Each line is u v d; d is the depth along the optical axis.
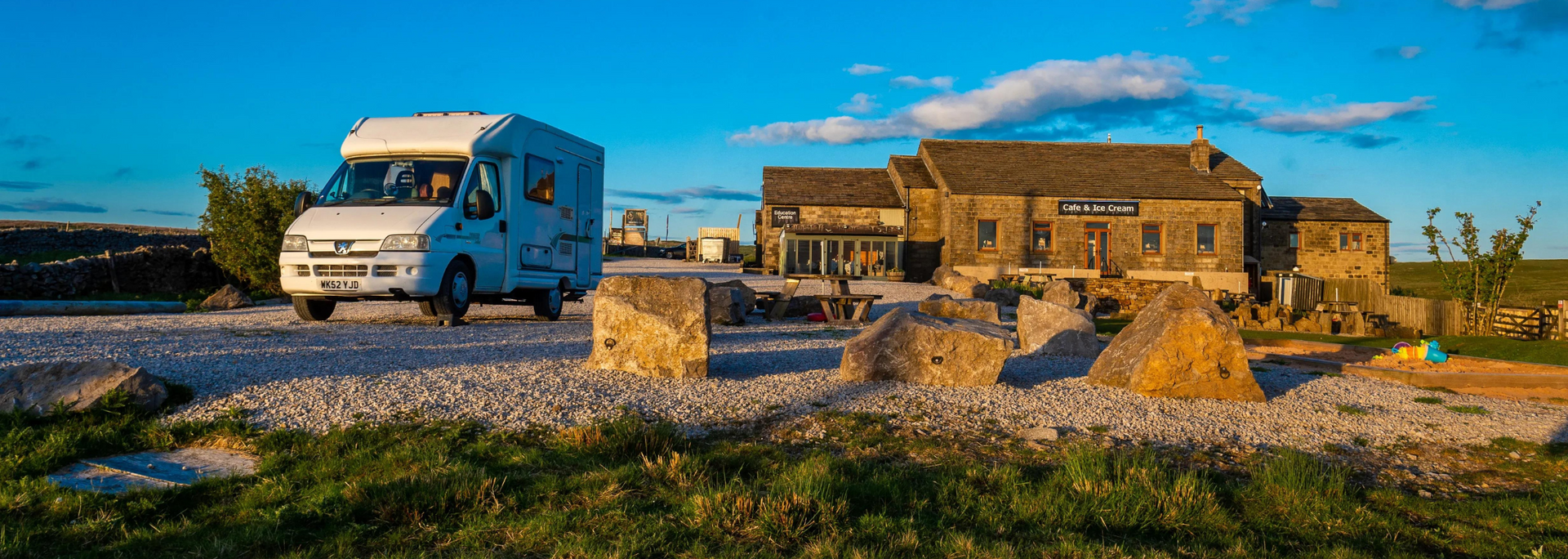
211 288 20.72
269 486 4.32
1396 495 4.83
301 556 3.40
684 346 7.63
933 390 7.45
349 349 8.52
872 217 37.78
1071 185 36.41
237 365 7.18
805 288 25.94
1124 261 35.72
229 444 5.28
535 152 13.04
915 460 5.34
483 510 4.03
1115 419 6.70
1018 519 4.15
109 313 13.31
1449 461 5.98
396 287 10.73
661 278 7.89
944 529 3.93
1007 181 36.34
